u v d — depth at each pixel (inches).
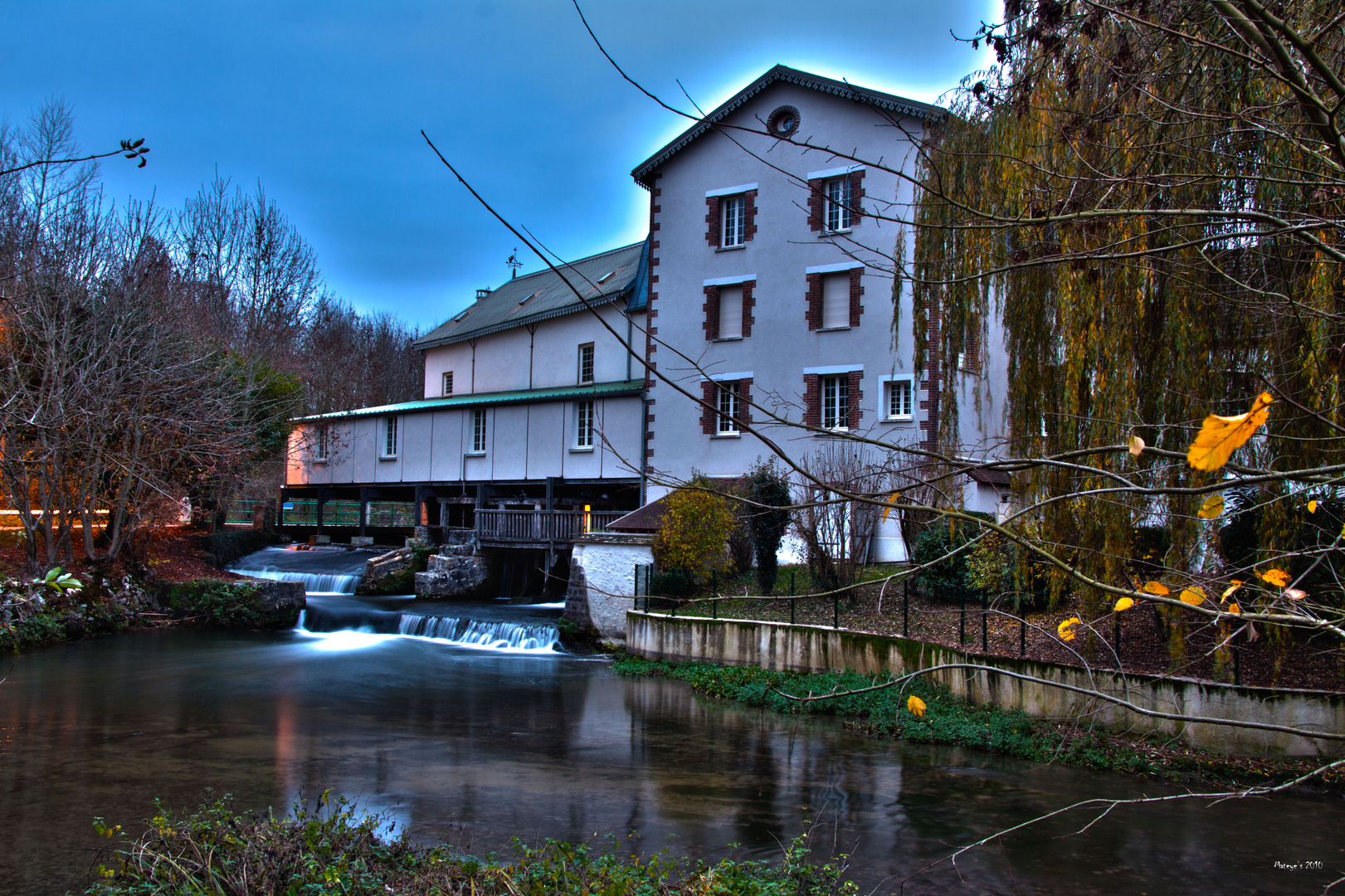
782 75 1028.5
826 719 595.2
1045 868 338.0
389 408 1483.8
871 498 126.6
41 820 374.9
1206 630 549.6
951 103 563.2
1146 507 425.1
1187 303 445.7
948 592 737.0
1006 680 561.6
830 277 1017.5
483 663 813.9
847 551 805.9
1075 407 494.9
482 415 1341.0
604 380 1282.0
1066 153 343.3
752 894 286.8
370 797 415.8
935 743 528.7
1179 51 216.4
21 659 799.7
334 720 584.4
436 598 1141.1
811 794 430.0
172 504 1034.1
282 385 1359.5
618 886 275.0
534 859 318.3
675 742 534.9
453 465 1370.6
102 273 1005.2
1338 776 433.4
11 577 898.7
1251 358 418.6
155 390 971.9
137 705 623.8
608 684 718.5
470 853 341.7
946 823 388.5
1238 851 355.9
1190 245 133.0
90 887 297.6
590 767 478.3
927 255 571.5
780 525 832.3
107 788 422.3
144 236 1115.9
